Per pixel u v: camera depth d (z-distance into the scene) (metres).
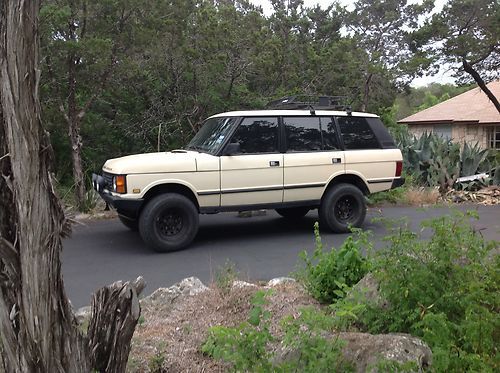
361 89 17.11
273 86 14.70
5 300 1.98
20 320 1.97
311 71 15.99
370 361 2.62
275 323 3.60
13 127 1.85
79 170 10.10
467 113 23.62
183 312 4.01
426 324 2.77
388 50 20.06
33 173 1.89
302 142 7.68
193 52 11.93
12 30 1.81
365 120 8.27
